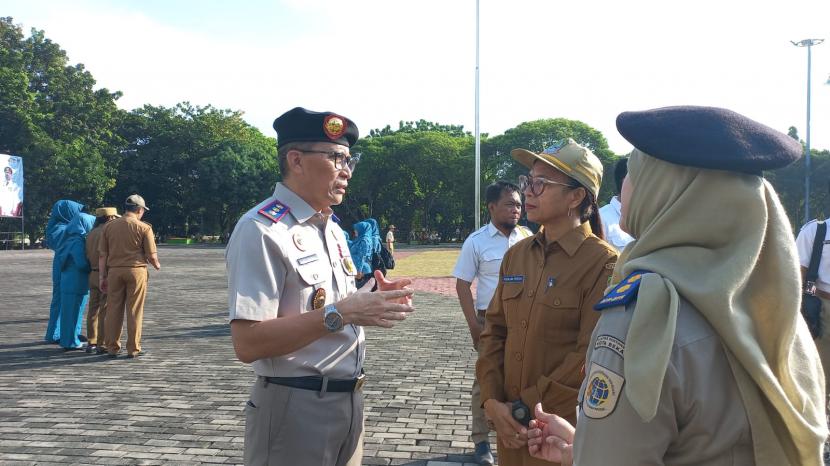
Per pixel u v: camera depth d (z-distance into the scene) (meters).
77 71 41.94
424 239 54.94
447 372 6.23
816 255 3.70
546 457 1.61
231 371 6.33
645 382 1.06
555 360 2.25
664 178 1.24
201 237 55.28
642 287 1.15
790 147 1.20
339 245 2.37
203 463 3.89
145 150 50.19
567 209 2.34
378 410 4.96
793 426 1.10
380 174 52.84
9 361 6.76
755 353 1.10
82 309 7.49
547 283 2.31
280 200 2.20
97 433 4.42
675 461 1.12
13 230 38.03
